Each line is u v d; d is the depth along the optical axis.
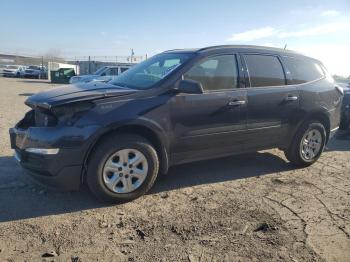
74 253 3.16
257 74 5.19
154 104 4.26
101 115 3.96
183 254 3.19
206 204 4.28
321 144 5.99
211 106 4.67
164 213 4.00
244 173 5.52
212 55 4.82
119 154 4.10
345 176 5.52
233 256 3.18
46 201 4.20
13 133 4.48
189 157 4.71
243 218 3.92
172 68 4.61
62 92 4.32
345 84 9.72
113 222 3.75
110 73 19.61
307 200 4.50
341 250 3.34
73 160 3.89
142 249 3.25
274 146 5.52
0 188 4.52
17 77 44.12
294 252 3.27
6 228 3.55
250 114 5.05
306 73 5.82
